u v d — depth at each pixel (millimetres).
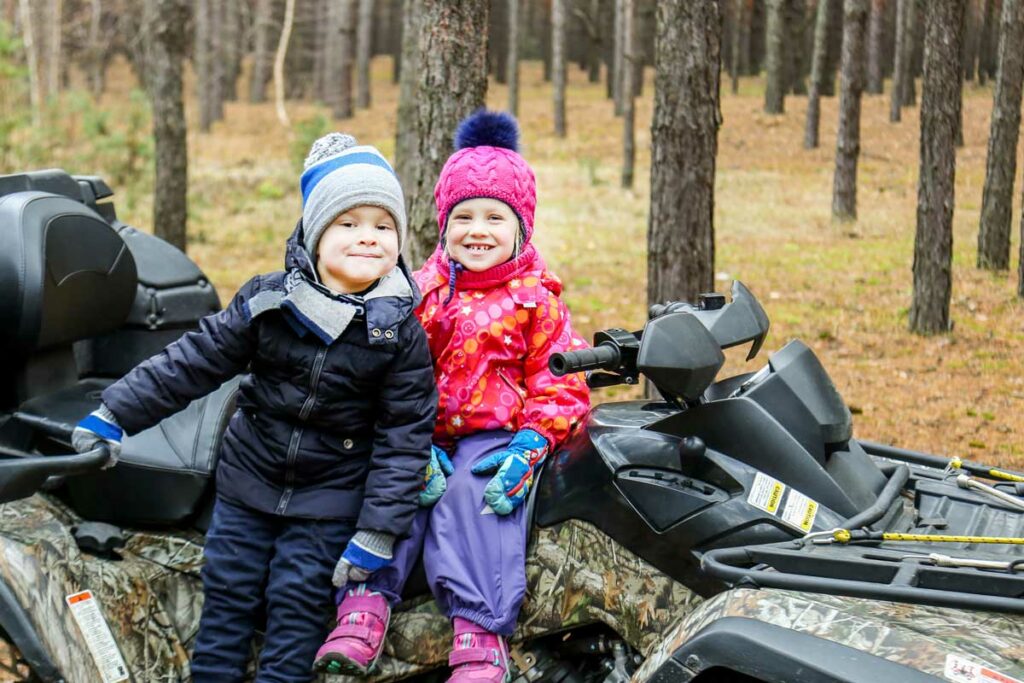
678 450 2457
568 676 2611
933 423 6641
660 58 5715
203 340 2527
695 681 2193
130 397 2492
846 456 2584
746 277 11961
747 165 22438
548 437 2570
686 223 5758
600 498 2492
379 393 2527
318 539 2549
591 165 20516
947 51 8445
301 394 2512
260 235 15891
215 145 29031
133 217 15797
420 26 5152
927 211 8805
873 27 29922
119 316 3141
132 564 2734
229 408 2918
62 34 42781
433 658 2607
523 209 2643
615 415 2695
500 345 2617
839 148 15648
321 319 2455
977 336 8797
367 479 2521
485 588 2459
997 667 1888
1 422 2895
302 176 2623
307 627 2529
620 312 10477
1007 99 10836
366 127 32531
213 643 2578
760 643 2021
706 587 2369
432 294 2725
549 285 2715
